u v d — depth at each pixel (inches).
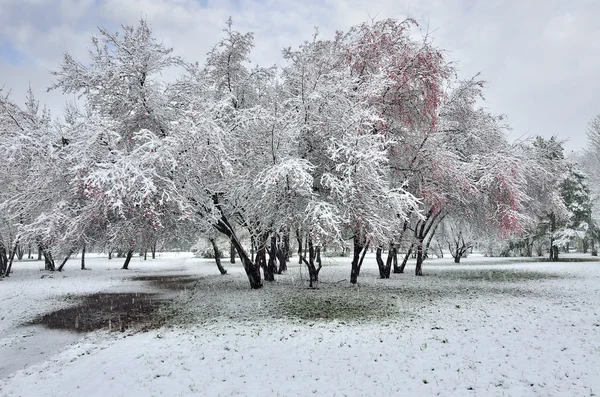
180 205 474.9
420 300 528.4
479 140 781.9
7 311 541.6
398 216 591.5
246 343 331.3
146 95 578.9
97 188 436.5
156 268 1392.7
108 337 389.1
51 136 519.8
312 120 586.9
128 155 498.6
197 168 512.4
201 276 1036.5
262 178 534.6
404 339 330.0
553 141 1087.0
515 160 693.3
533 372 242.4
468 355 280.7
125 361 296.4
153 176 476.4
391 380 241.1
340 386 234.7
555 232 1317.7
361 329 369.7
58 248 546.6
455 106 796.0
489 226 810.2
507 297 538.3
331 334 354.0
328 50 722.2
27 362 324.8
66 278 1011.3
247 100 758.5
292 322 407.2
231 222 729.6
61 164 504.7
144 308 550.3
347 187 500.1
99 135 497.7
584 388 214.5
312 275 701.9
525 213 887.7
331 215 486.6
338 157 545.3
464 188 697.6
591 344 293.1
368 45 685.9
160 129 596.1
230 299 577.6
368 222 535.2
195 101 549.6
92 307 569.9
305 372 259.8
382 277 855.1
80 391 240.1
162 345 336.5
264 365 275.6
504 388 221.8
